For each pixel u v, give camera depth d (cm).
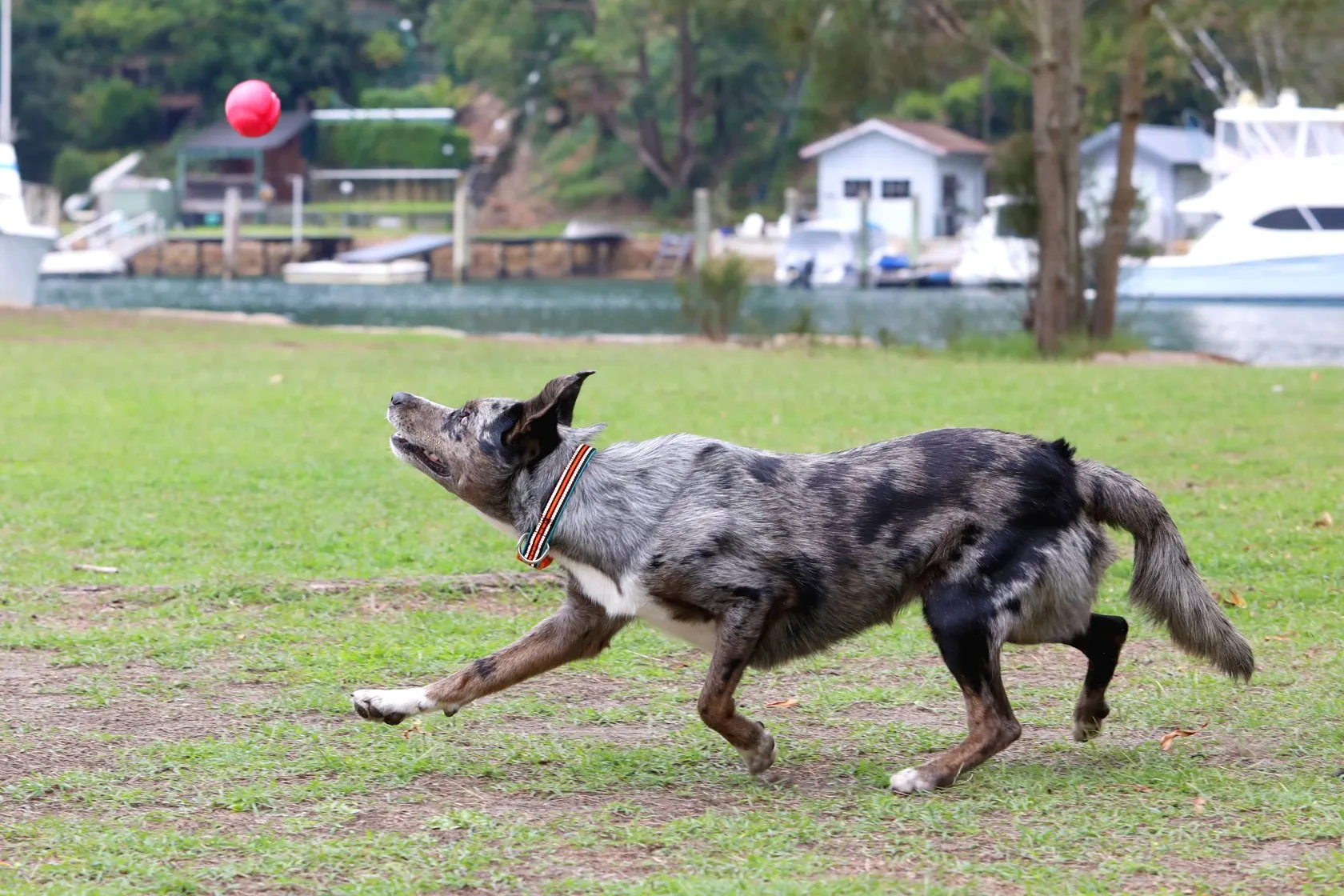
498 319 4803
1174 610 632
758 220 7631
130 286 6838
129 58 9469
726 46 8194
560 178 9100
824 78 2792
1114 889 496
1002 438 625
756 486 610
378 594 929
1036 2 2769
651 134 8544
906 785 596
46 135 9400
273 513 1179
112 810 574
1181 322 3994
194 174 9231
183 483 1305
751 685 768
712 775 625
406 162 9225
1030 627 615
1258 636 837
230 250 7588
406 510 1196
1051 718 705
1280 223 4506
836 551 607
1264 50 2784
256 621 871
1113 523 635
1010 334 3184
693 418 1717
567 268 8106
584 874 510
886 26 2703
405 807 582
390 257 7756
